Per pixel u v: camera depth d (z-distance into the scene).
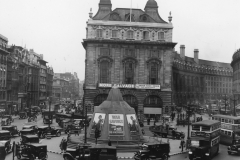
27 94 132.25
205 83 196.50
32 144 38.44
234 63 139.62
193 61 191.25
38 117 96.81
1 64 99.00
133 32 86.19
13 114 105.25
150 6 91.75
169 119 81.25
